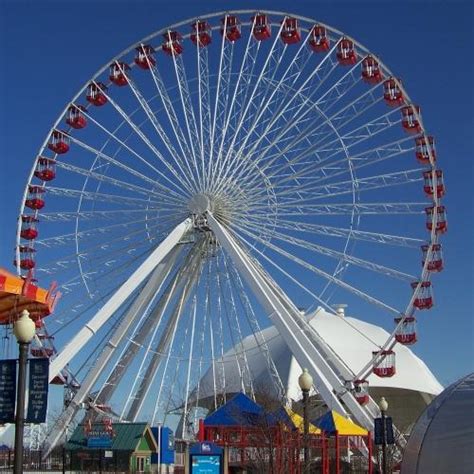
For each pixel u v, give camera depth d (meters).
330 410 45.88
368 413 52.75
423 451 25.11
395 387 92.94
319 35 54.94
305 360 51.72
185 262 56.31
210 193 55.28
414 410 94.81
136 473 49.81
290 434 38.97
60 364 52.72
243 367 72.31
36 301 29.55
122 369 55.78
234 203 55.41
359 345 96.94
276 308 52.56
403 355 97.56
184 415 55.59
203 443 32.69
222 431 40.94
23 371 21.09
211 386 83.19
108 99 57.59
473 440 24.45
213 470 30.08
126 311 55.50
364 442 53.41
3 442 66.38
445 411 25.53
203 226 55.25
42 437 64.56
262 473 37.25
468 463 24.12
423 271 53.53
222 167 55.47
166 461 53.62
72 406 54.75
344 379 53.28
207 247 56.28
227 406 40.88
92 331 53.59
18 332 21.12
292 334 52.09
